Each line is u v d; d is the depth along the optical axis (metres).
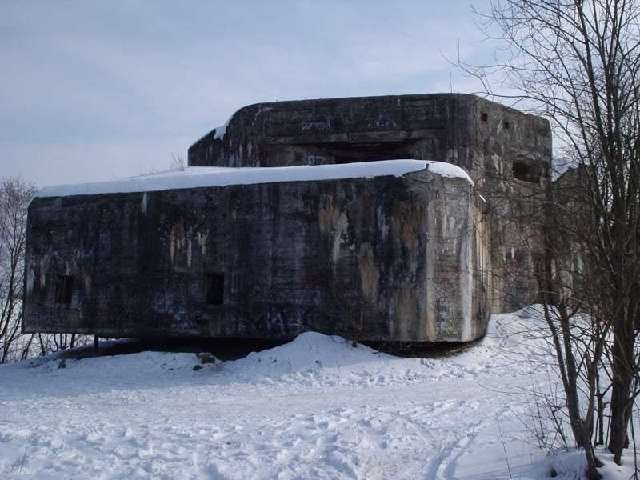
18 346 32.97
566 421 8.07
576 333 7.50
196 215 16.83
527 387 12.08
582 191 5.89
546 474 6.14
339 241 15.77
